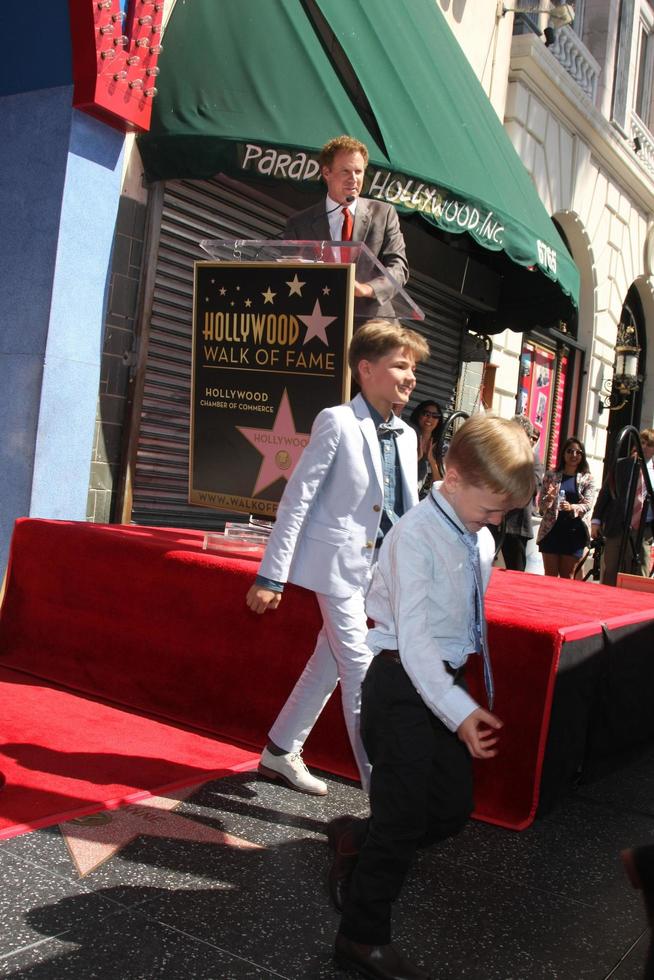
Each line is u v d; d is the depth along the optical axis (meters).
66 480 5.54
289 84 5.61
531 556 10.12
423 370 8.91
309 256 3.87
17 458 5.41
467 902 2.57
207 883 2.48
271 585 2.88
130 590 4.07
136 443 5.93
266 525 4.30
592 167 12.16
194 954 2.11
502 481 2.04
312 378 3.80
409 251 7.65
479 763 3.18
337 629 2.96
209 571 3.84
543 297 8.90
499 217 6.79
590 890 2.73
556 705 3.08
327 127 5.52
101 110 5.36
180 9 5.85
